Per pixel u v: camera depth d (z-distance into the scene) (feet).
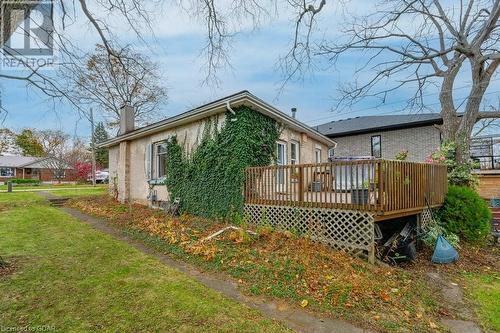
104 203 40.01
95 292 11.82
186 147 30.55
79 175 94.22
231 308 11.00
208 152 27.68
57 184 91.50
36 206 38.63
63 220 28.27
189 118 28.76
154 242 20.13
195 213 28.91
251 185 24.48
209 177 27.61
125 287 12.44
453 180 28.66
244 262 15.70
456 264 19.11
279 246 18.33
